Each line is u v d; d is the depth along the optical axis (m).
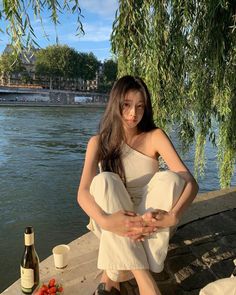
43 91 70.56
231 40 4.06
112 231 2.02
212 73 4.22
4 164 15.23
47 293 2.27
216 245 3.07
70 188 11.81
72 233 8.25
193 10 3.82
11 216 9.18
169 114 4.18
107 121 2.38
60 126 30.53
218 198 4.14
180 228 3.38
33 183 12.32
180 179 2.10
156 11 3.63
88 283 2.47
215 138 4.78
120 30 3.55
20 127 28.67
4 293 2.41
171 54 3.80
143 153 2.44
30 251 2.37
